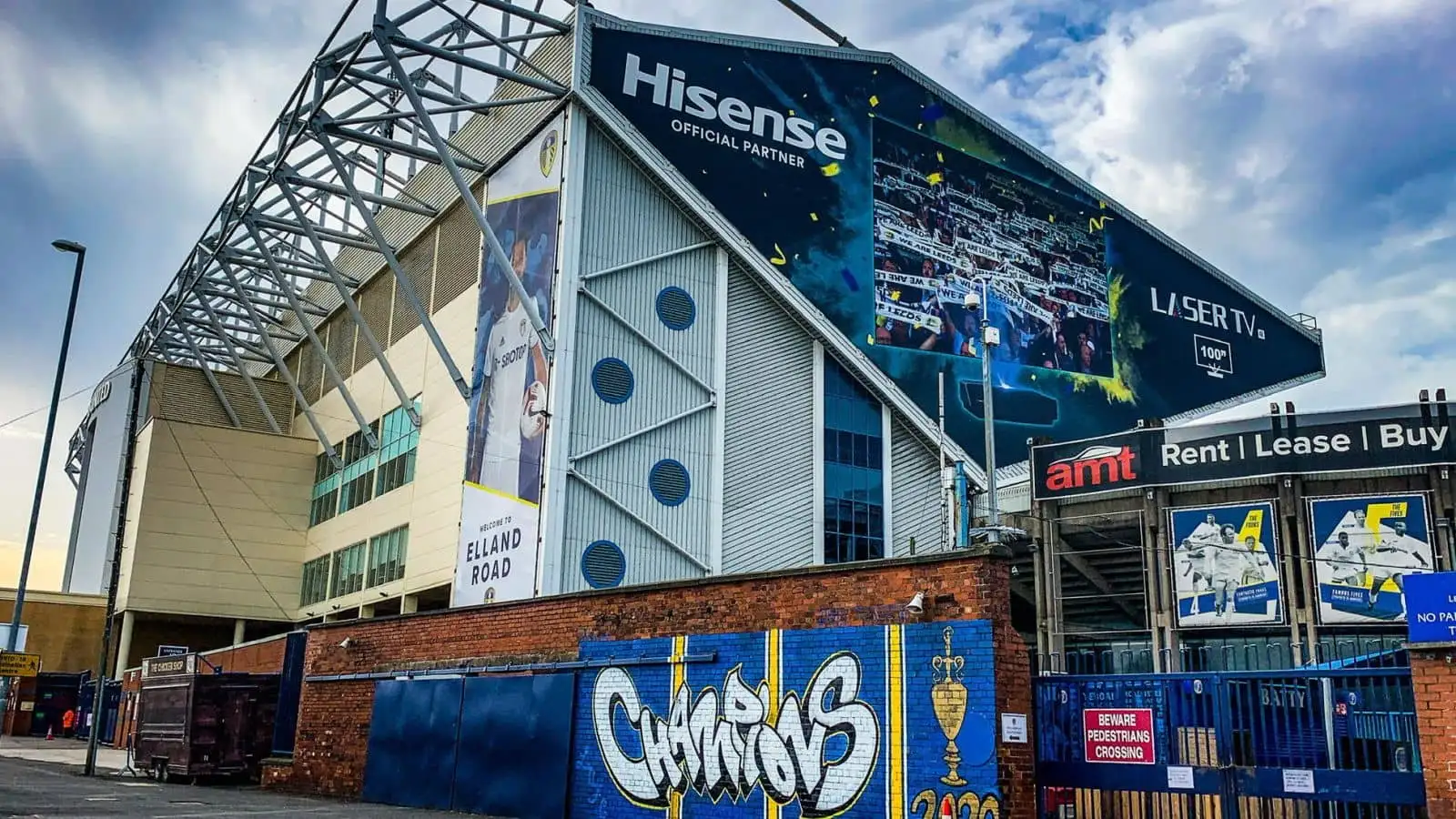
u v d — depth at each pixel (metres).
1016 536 35.81
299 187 47.97
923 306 44.56
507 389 37.91
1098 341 50.75
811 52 43.97
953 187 47.22
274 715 30.34
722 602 18.33
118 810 20.00
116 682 53.53
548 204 37.75
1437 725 12.09
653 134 38.88
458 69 44.81
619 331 37.12
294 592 56.12
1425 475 34.78
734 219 40.12
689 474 37.44
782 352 41.06
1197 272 55.88
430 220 46.50
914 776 15.30
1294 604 34.94
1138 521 38.09
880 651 16.05
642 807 18.67
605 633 20.06
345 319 56.31
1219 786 13.63
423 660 23.94
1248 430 36.81
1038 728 15.13
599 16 38.59
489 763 21.48
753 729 17.36
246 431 56.94
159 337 57.00
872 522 41.28
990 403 26.44
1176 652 33.41
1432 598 12.32
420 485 44.50
